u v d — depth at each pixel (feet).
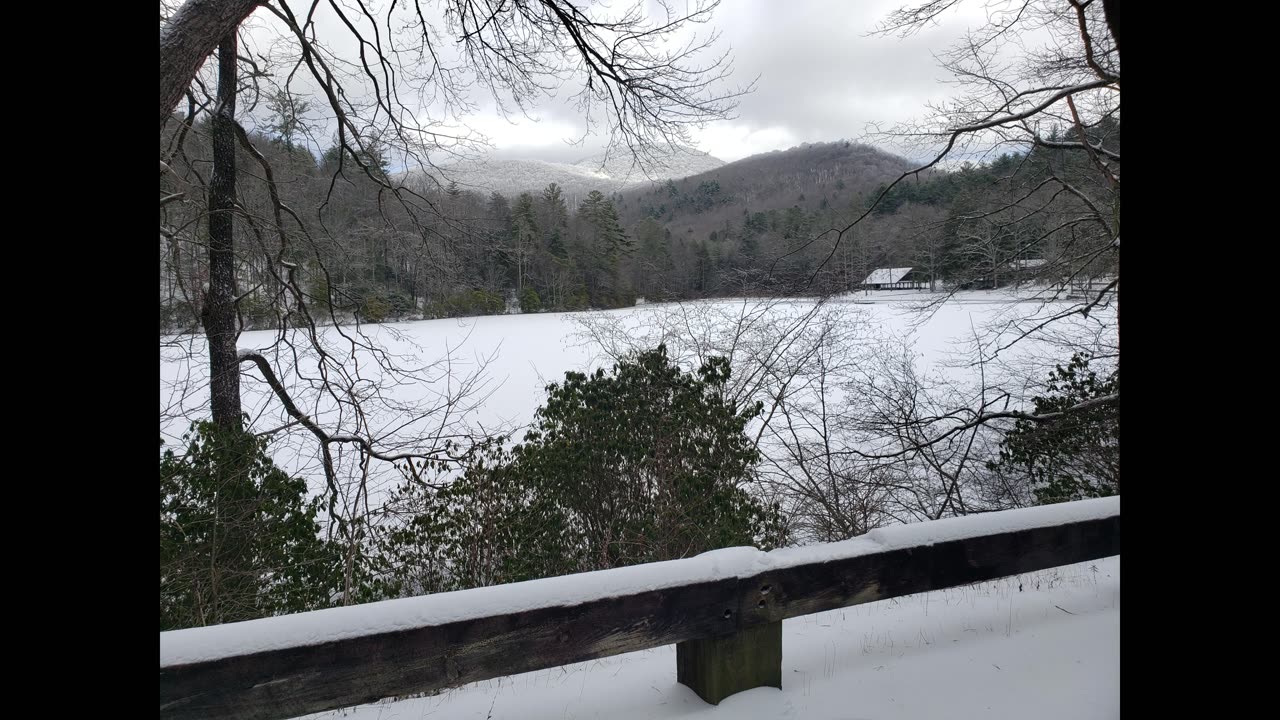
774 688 8.46
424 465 22.70
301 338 39.70
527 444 22.34
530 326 98.43
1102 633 9.84
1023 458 27.50
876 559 8.82
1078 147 25.39
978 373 39.29
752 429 36.37
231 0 14.34
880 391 31.04
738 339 32.30
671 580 7.82
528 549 20.72
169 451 17.22
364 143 26.89
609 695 8.55
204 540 17.17
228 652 6.19
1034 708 7.90
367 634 6.60
